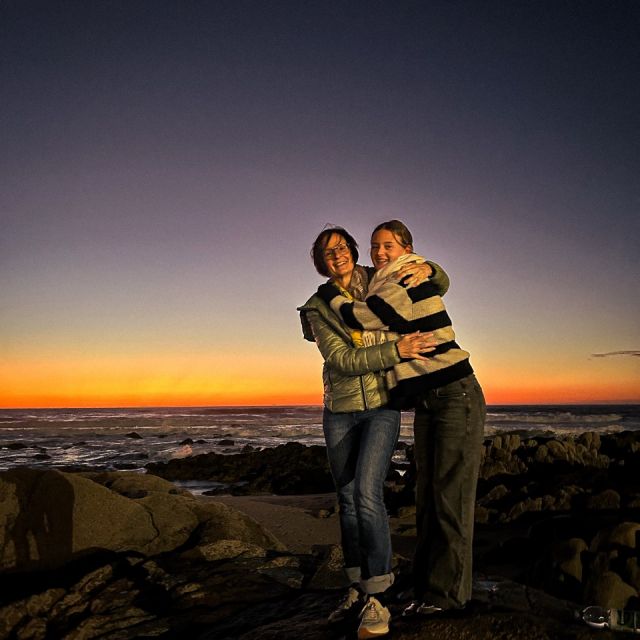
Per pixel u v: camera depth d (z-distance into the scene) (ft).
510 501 25.25
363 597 10.88
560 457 30.14
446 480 10.21
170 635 12.66
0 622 13.82
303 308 11.17
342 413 10.74
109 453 90.53
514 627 9.46
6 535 17.33
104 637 12.66
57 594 15.05
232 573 15.83
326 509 30.45
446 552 10.21
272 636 11.09
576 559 12.51
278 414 249.14
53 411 399.44
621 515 18.72
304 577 15.55
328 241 11.21
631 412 268.82
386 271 10.52
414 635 9.52
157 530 18.79
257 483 52.39
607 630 9.57
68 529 17.78
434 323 10.12
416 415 11.02
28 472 18.67
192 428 144.77
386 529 10.19
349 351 10.21
